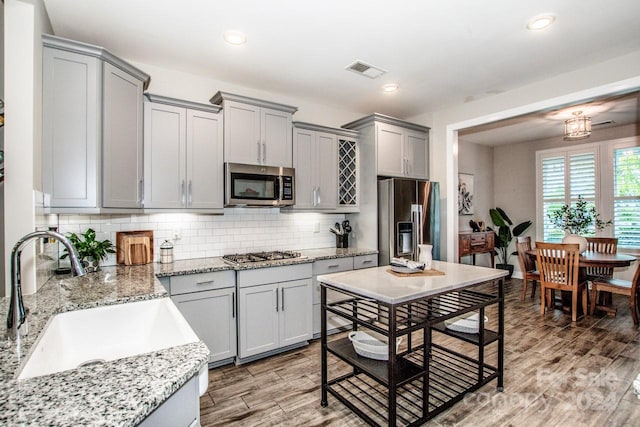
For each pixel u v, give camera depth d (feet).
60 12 6.91
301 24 7.47
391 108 13.52
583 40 8.27
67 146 6.45
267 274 9.18
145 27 7.55
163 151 8.52
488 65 9.61
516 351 9.71
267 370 8.57
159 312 5.23
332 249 12.51
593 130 17.66
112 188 7.14
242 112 9.80
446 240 13.53
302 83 10.89
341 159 12.37
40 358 3.57
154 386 2.55
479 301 7.31
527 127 16.97
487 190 21.53
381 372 6.06
